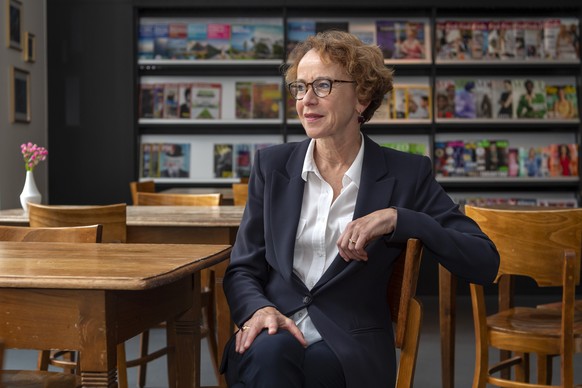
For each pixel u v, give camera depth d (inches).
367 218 68.4
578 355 168.1
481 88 271.0
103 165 265.3
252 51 270.8
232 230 126.9
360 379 66.5
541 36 269.9
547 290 249.9
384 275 72.4
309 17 275.0
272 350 62.8
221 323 115.6
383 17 274.8
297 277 72.0
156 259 69.5
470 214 104.7
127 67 264.4
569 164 270.2
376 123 267.9
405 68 270.1
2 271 60.6
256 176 77.1
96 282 56.9
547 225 98.7
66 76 263.9
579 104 270.2
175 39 271.4
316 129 72.2
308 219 73.5
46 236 92.0
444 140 276.1
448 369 124.6
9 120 235.6
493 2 261.7
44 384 67.6
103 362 58.5
